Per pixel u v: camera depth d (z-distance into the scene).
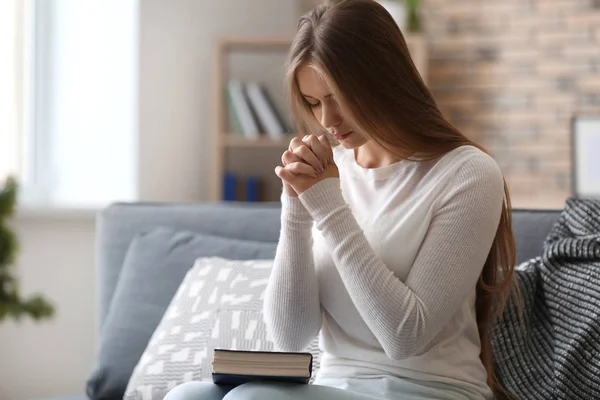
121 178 4.88
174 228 3.20
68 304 4.66
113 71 4.85
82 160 4.81
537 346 2.40
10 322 4.58
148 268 3.06
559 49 5.12
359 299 2.01
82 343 4.67
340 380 2.13
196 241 3.09
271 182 5.22
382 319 1.99
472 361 2.16
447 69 5.28
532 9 5.14
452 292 2.02
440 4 5.28
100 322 3.21
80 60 4.80
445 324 2.05
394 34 2.10
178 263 3.04
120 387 2.89
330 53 2.03
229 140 4.98
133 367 2.90
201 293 2.84
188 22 5.05
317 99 2.13
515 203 5.16
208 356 2.67
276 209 3.17
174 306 2.85
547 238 2.61
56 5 4.75
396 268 2.10
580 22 5.09
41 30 4.71
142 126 4.92
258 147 5.23
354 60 2.04
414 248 2.09
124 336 2.96
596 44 5.07
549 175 5.14
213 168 4.98
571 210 2.59
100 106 4.84
